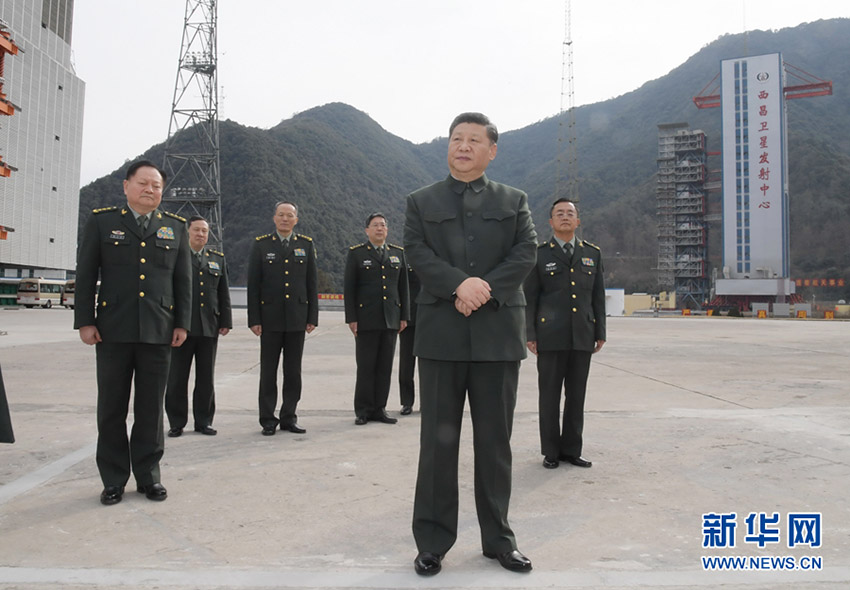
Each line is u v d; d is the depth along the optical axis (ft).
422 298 8.22
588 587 7.34
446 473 7.90
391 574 7.64
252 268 16.22
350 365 31.14
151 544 8.51
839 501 10.50
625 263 297.74
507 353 7.91
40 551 8.23
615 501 10.55
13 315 79.77
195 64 115.75
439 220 8.11
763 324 90.33
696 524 9.46
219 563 7.90
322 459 13.15
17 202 112.47
